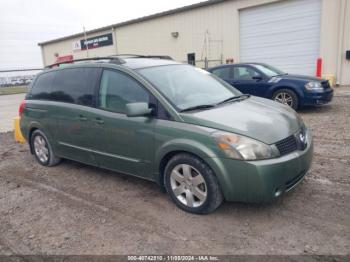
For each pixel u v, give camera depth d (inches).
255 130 126.5
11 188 185.8
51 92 201.0
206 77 182.2
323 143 228.2
